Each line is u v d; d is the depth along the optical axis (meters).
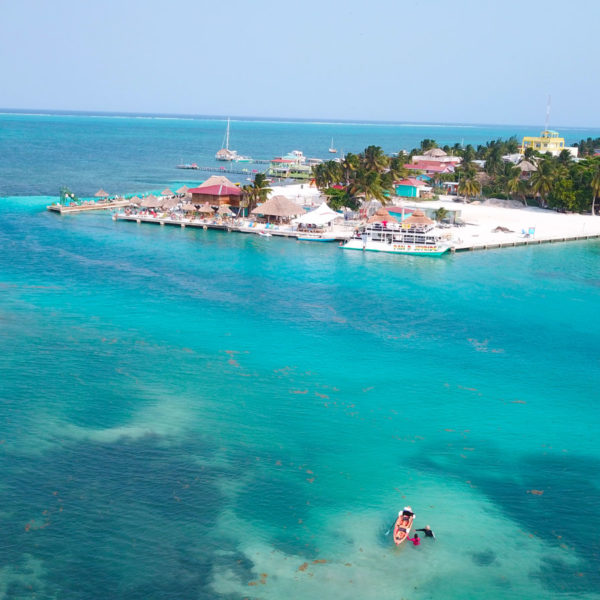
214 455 42.84
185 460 42.03
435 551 34.97
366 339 66.62
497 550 35.25
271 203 130.50
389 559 34.19
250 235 123.94
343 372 57.81
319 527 36.38
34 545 33.69
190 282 86.62
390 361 60.88
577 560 34.75
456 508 38.66
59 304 73.56
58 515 36.00
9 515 35.75
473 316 76.38
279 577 32.53
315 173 162.25
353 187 141.12
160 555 33.50
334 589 31.95
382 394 53.56
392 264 103.00
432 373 58.47
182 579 32.03
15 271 87.31
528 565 34.22
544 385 56.84
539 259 110.56
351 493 39.59
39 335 63.16
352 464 42.75
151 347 61.72
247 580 32.22
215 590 31.47
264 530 35.88
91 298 76.62
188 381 54.25
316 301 79.94
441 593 32.09
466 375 58.34
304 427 47.31
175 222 130.38
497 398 53.75
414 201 164.50
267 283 87.94
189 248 109.69
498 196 170.62
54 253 99.88
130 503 37.41
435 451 44.91
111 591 31.03
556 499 39.91
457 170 194.62
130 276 88.19
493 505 39.09
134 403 49.62
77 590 30.97
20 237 110.81
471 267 102.62
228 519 36.53
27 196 158.12
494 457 44.47
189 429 46.09
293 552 34.34
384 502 38.91
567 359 63.50
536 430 48.50
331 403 51.41
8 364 55.53
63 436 44.12
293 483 40.28
